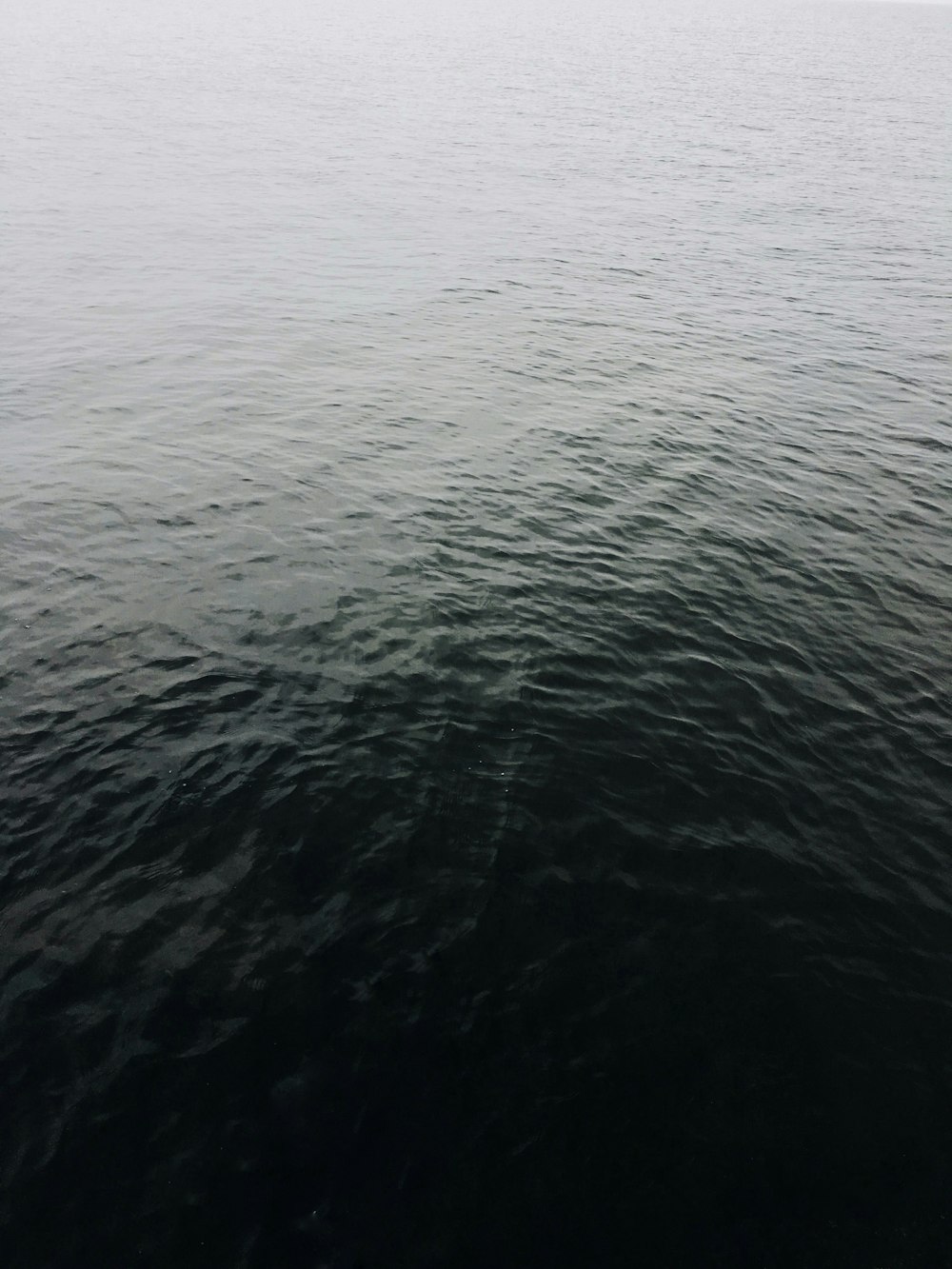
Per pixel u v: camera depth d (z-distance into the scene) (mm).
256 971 8188
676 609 14586
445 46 123438
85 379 22531
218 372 23594
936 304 33469
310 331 27328
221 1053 7504
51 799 9812
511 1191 6789
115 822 9594
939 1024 8352
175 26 122562
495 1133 7148
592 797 10586
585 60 114375
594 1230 6613
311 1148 6922
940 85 101000
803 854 10094
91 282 30375
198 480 17656
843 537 17312
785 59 121938
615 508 17828
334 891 9055
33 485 16922
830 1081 7777
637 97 85688
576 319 30172
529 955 8625
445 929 8781
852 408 23906
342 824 9836
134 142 53281
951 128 74312
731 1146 7223
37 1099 7074
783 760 11477
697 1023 8156
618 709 12133
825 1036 8156
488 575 15117
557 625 13875
